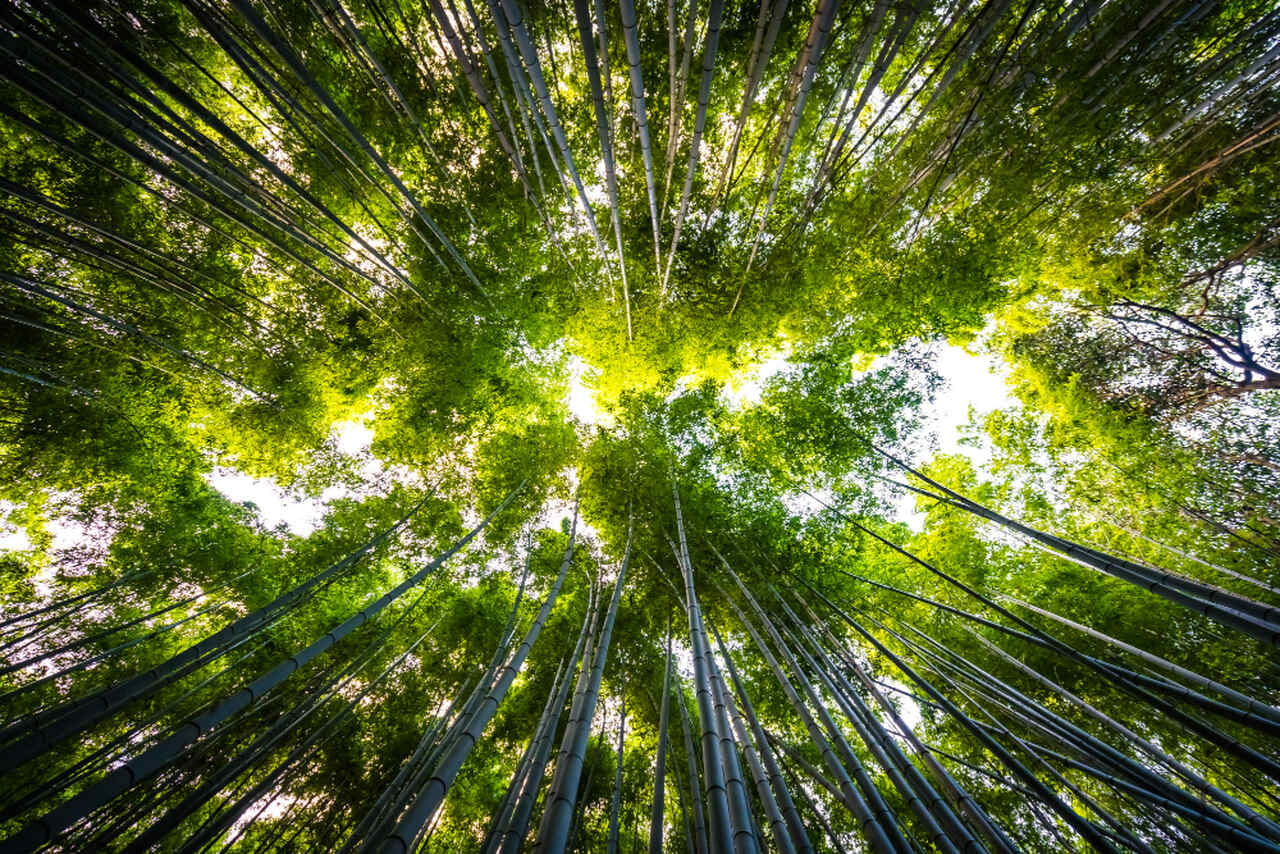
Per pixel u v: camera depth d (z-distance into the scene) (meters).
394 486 9.27
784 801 3.62
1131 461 8.34
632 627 8.77
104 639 7.31
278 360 8.44
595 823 7.79
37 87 3.02
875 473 8.48
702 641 4.51
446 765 2.95
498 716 8.67
